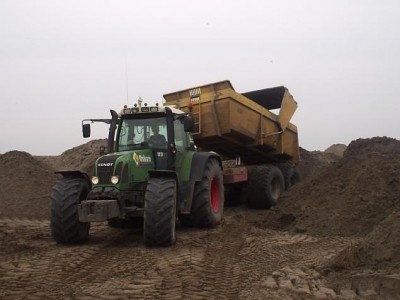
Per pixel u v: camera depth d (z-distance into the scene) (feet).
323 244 27.94
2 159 54.80
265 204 44.39
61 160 74.02
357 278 19.25
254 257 24.68
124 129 31.27
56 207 26.58
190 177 31.27
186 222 33.88
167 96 41.91
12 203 46.78
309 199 36.91
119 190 26.73
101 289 18.51
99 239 29.25
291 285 19.16
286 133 47.93
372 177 34.81
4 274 20.62
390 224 22.36
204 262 23.17
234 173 40.24
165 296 17.58
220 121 39.73
